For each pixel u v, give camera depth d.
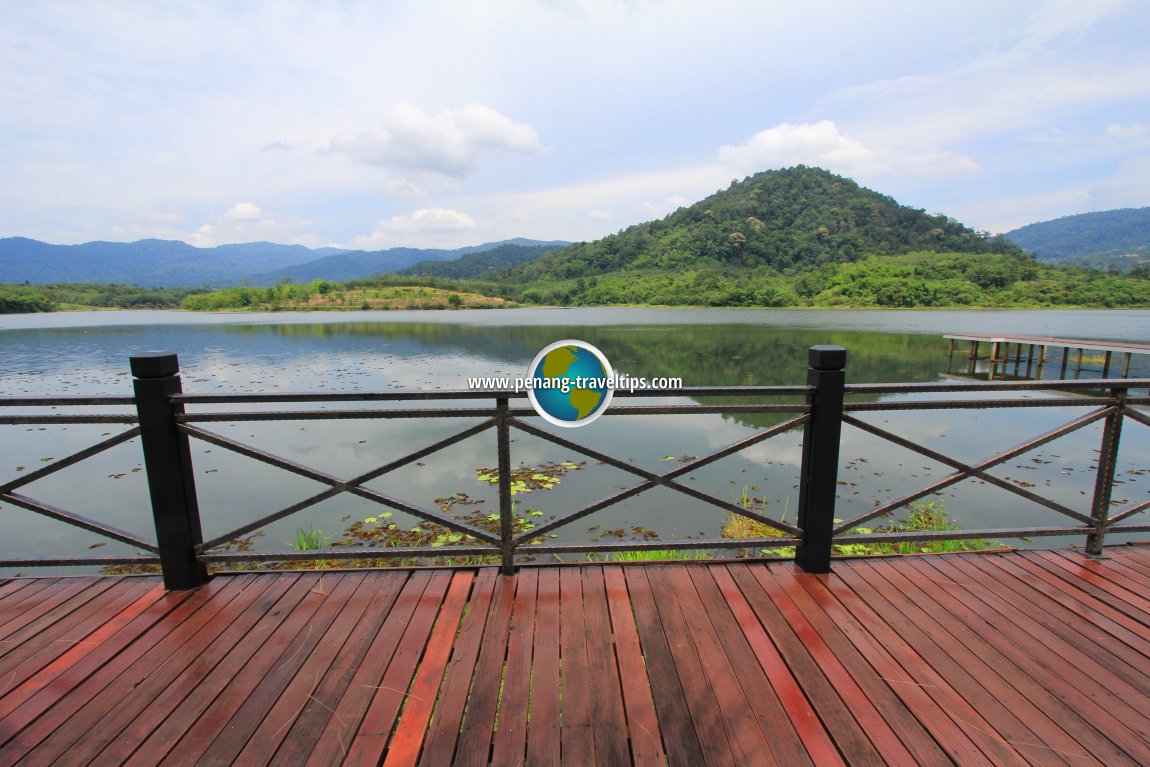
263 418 2.20
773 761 1.41
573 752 1.45
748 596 2.21
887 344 25.95
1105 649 1.88
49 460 7.79
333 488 2.30
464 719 1.57
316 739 1.49
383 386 14.54
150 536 5.28
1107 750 1.45
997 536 2.53
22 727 1.54
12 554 4.91
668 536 5.04
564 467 7.07
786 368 18.27
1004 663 1.80
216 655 1.85
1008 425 9.64
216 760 1.42
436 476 6.80
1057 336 27.11
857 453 7.80
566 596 2.21
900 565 2.47
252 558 2.29
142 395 2.13
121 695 1.66
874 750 1.45
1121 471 7.01
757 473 6.91
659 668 1.78
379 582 2.32
